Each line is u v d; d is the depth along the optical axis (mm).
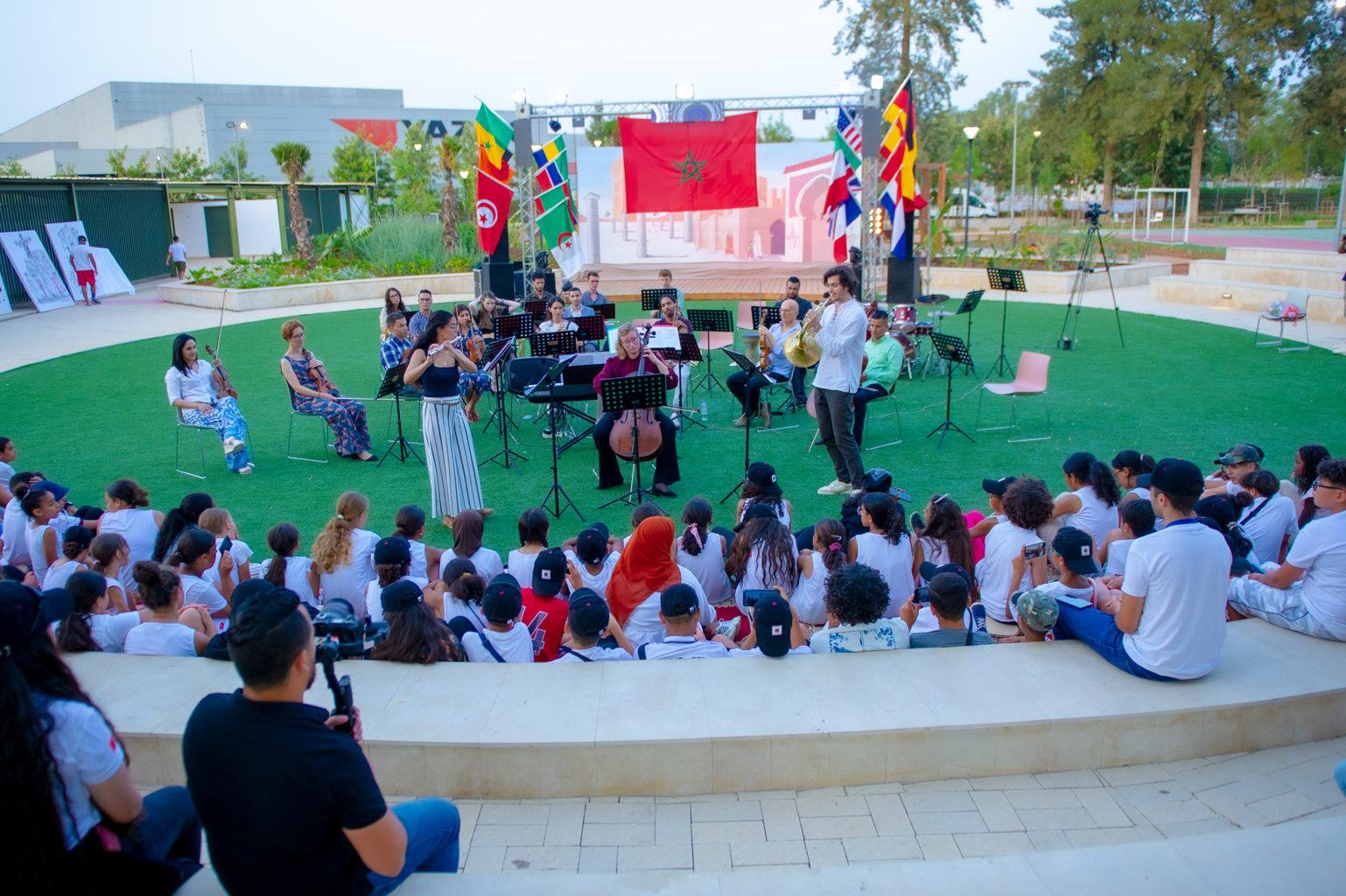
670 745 3348
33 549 5250
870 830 3195
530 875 2338
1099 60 41156
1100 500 5277
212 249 34344
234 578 5266
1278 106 45719
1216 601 3572
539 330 9781
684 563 5027
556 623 4535
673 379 8062
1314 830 2594
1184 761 3559
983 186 52594
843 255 15000
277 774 1817
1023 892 2373
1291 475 7449
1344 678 3709
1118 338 13930
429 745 3350
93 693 3668
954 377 11672
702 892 2328
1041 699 3553
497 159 14562
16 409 10547
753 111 16172
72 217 21547
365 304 20250
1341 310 14859
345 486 7828
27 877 1749
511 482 7922
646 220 20641
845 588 3893
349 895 1984
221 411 8094
